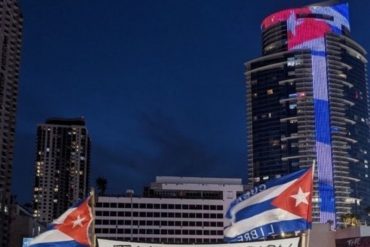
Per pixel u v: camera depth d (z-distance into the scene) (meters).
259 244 21.17
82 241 22.58
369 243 106.19
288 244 20.88
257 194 21.50
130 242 22.05
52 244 22.70
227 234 21.81
